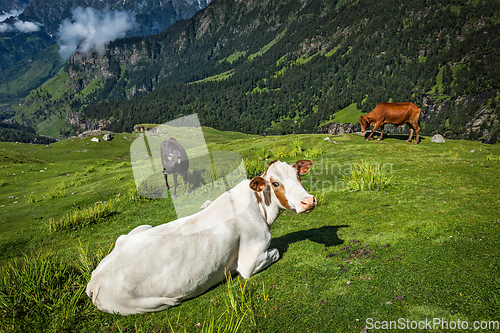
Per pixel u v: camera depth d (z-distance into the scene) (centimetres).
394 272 309
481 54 16562
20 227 764
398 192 608
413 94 17025
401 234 400
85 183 1433
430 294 266
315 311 269
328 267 342
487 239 345
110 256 299
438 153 1127
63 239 643
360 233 428
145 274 279
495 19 18975
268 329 256
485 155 1031
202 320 278
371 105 17000
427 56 19600
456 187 584
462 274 286
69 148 5334
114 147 5600
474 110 14162
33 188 1473
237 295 307
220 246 304
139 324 282
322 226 480
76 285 363
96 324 291
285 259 375
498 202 471
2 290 346
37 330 295
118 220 725
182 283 288
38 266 395
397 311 252
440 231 387
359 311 260
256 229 329
